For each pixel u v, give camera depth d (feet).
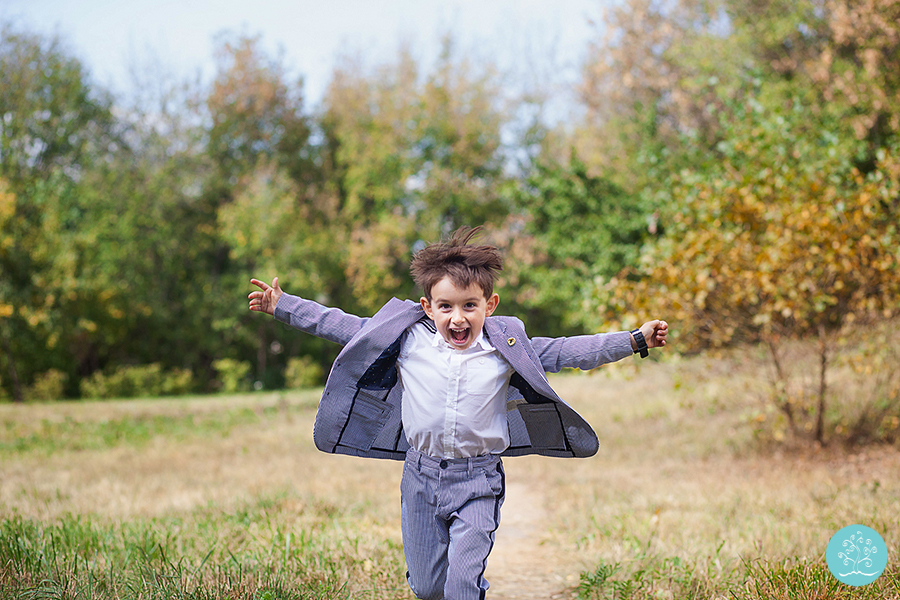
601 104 85.81
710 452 31.01
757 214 27.53
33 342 88.79
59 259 79.00
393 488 25.34
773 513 18.43
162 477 28.09
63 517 19.11
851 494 20.36
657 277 28.71
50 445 39.22
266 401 63.10
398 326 9.75
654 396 47.21
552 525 20.18
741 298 27.22
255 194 101.81
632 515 19.22
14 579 12.21
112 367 103.04
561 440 10.37
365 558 15.06
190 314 108.68
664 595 12.46
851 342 28.14
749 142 29.53
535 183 79.05
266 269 102.32
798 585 11.65
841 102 51.21
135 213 103.65
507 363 9.72
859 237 26.63
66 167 99.50
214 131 110.11
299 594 12.09
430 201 101.91
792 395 29.30
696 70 65.26
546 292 77.87
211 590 12.03
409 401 9.70
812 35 59.21
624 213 71.15
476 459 9.62
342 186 116.26
